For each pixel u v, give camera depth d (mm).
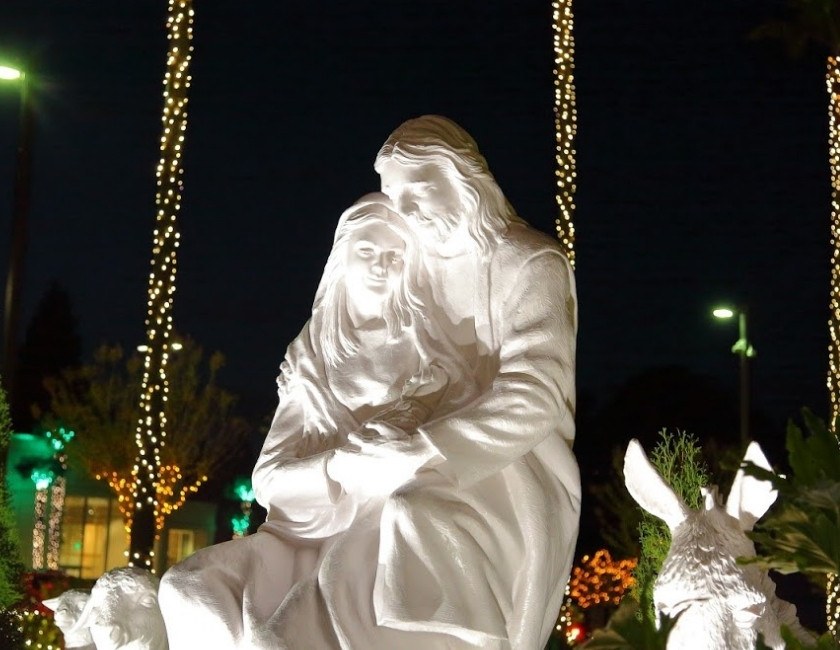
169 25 14758
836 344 14234
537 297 4648
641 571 8500
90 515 29391
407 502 4273
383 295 4844
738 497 3395
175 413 24922
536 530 4469
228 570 4488
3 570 13398
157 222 14750
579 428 28141
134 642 5102
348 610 4270
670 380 28281
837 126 14164
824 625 14023
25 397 35469
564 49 15008
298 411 4902
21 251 16766
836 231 14250
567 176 14812
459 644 4289
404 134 4902
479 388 4664
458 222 4797
